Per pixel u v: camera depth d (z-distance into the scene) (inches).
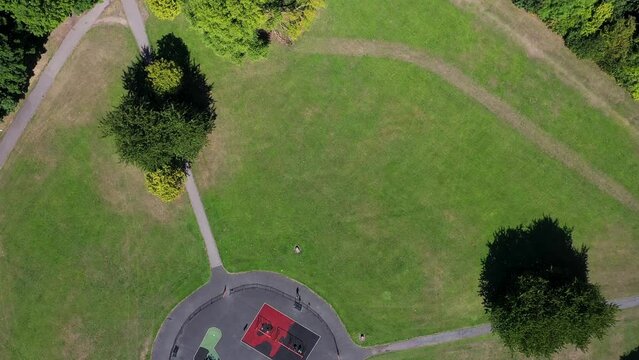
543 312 1936.5
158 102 2057.1
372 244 2178.9
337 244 2181.3
